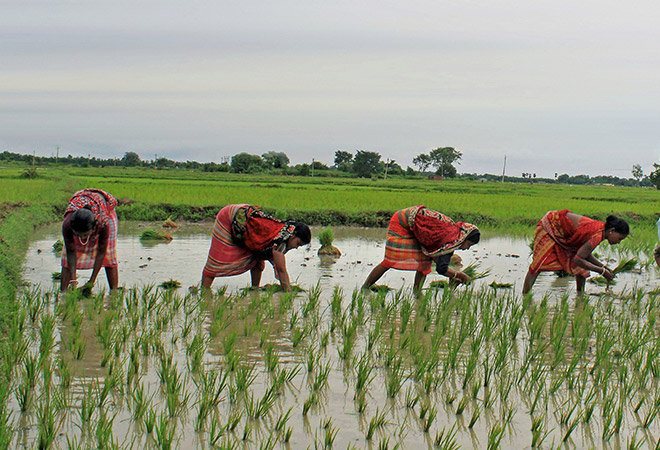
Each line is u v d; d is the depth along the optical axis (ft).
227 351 17.35
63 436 12.08
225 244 24.62
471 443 12.51
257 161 278.05
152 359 16.70
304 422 13.16
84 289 23.43
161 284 26.63
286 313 22.36
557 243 26.40
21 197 61.98
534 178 517.14
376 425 12.92
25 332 18.62
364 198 76.95
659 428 13.52
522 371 16.17
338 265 34.24
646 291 29.04
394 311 22.47
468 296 24.20
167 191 77.71
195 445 11.96
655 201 105.09
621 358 18.21
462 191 137.18
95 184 93.09
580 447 12.53
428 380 15.11
